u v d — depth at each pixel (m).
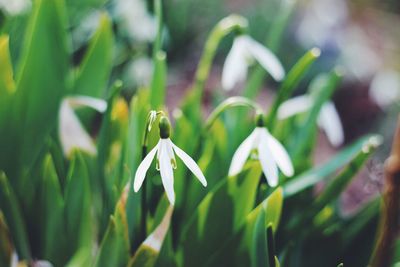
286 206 0.35
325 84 0.36
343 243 0.35
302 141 0.36
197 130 0.37
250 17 0.97
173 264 0.32
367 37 1.09
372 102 0.89
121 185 0.32
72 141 0.35
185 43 0.87
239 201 0.31
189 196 0.34
